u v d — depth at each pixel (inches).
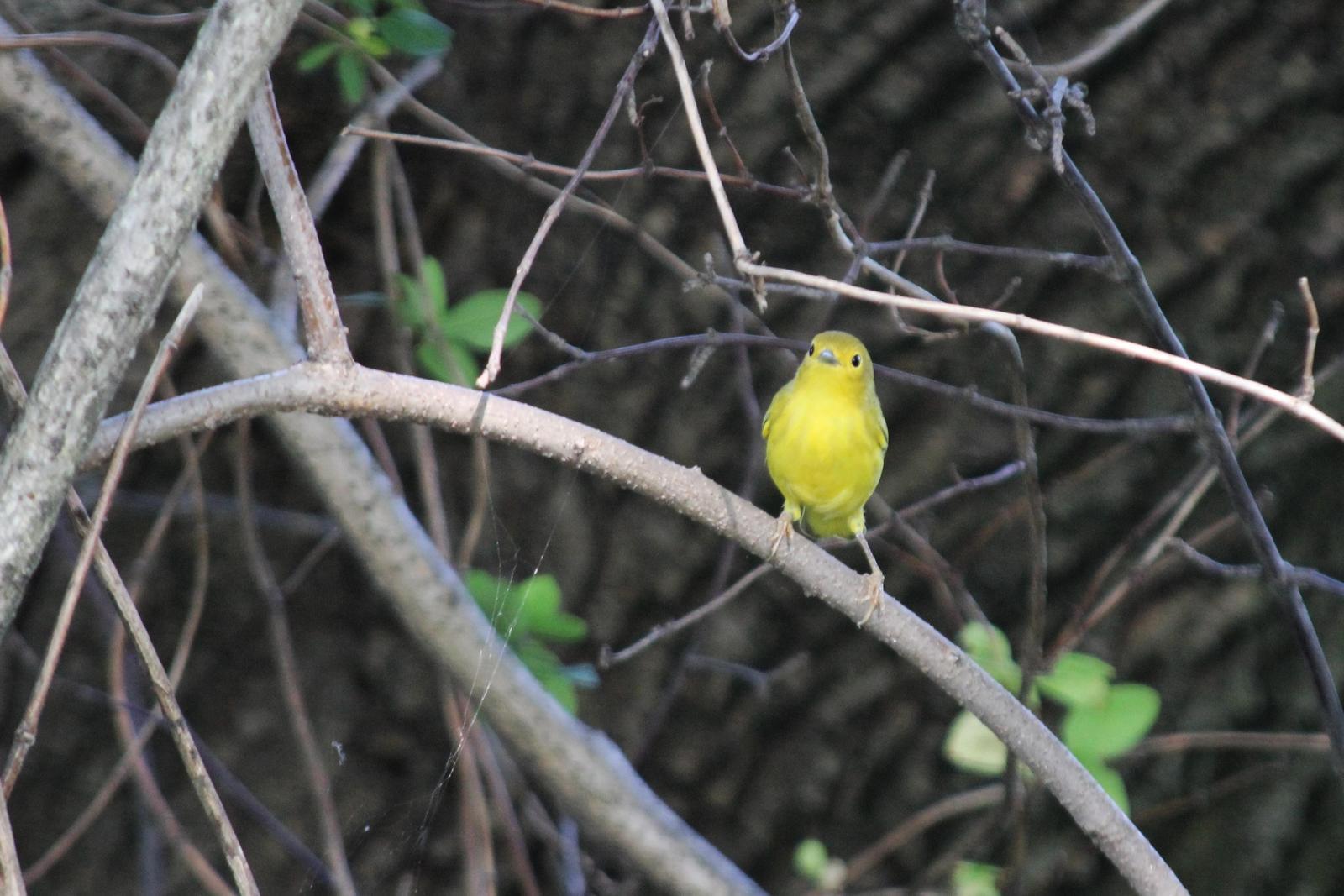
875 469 327.3
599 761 332.5
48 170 404.2
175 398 216.8
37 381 189.9
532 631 341.7
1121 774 393.1
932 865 367.2
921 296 293.7
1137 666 394.0
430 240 420.8
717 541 413.4
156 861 407.2
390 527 325.4
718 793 411.5
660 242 411.2
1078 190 264.8
